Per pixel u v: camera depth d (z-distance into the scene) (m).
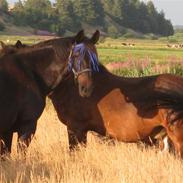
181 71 24.05
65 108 11.97
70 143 12.07
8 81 10.64
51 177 9.83
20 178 9.76
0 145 11.08
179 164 10.62
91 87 10.93
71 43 11.25
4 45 11.39
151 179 9.85
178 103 10.95
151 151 11.52
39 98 11.12
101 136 12.61
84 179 9.77
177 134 10.90
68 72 11.38
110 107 11.55
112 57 72.31
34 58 11.25
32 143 12.52
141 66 24.78
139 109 11.27
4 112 10.52
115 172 10.40
